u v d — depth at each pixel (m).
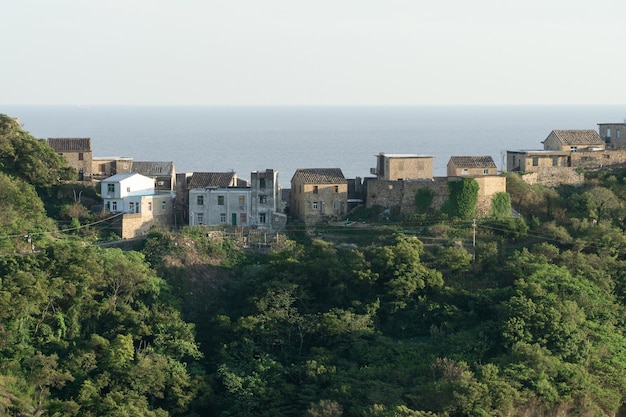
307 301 157.12
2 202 169.62
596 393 137.50
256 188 184.75
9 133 186.50
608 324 151.38
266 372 142.88
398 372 139.38
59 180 190.75
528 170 197.62
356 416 131.88
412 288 155.00
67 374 135.00
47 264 151.25
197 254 169.50
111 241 175.38
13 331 139.62
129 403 132.12
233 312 158.00
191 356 146.38
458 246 170.75
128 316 149.00
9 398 125.69
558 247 174.12
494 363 139.25
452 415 130.00
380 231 179.38
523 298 147.88
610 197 187.62
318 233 181.12
